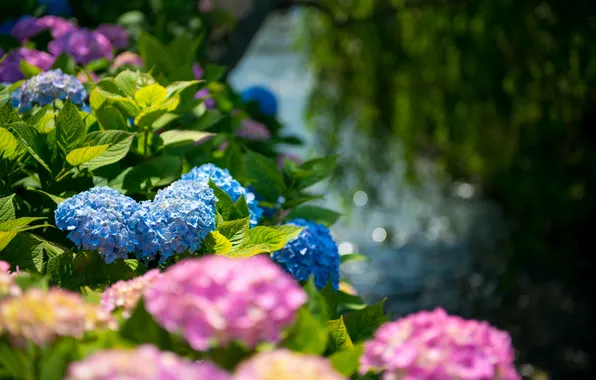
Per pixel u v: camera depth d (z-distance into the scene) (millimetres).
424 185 7430
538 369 5379
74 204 1685
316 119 5539
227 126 2938
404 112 5445
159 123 2238
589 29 4590
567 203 5312
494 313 6055
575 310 5926
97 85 2186
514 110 5133
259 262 1140
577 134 5223
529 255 6094
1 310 1104
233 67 4098
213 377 964
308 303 1406
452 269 6672
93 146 1919
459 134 5484
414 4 4758
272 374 975
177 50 2869
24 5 3359
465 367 1156
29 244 1710
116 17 3557
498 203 7328
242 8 4145
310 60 5523
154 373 934
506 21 4656
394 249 6977
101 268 1672
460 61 5102
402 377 1166
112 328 1216
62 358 1094
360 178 5598
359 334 1721
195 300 1069
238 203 1969
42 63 2715
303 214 2268
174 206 1749
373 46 5215
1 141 1902
